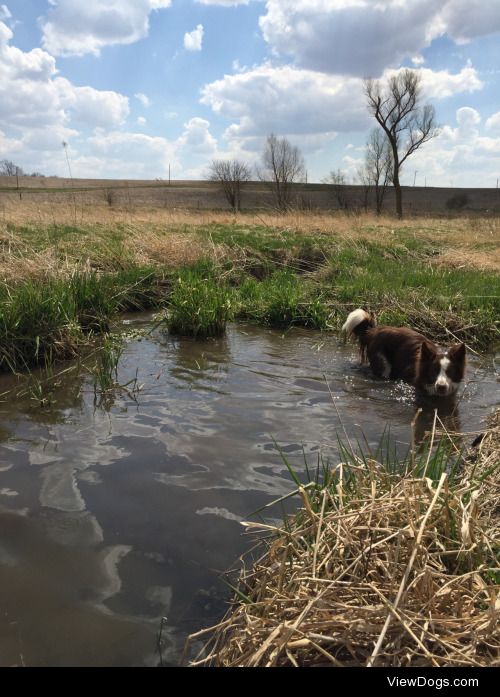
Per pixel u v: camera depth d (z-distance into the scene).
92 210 18.75
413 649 2.21
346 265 11.95
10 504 3.45
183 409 5.17
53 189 52.28
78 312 7.97
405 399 5.89
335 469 3.29
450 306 8.86
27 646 2.39
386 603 2.21
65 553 3.00
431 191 74.06
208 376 6.27
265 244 13.43
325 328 8.89
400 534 2.53
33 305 6.99
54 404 5.29
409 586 2.30
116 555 2.99
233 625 2.41
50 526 3.23
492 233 18.23
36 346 6.58
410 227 20.03
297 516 3.11
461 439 4.76
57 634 2.46
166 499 3.54
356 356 7.52
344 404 5.57
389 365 6.73
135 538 3.14
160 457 4.14
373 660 2.07
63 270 8.91
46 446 4.32
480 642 2.23
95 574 2.85
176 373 6.34
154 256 11.77
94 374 6.10
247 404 5.37
